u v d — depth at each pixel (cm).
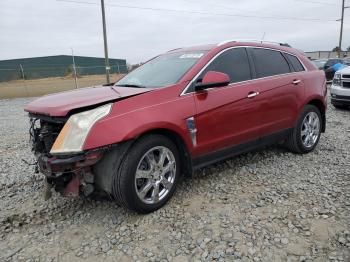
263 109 473
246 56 473
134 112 348
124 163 342
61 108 334
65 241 332
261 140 485
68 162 320
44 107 353
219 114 416
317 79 567
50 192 359
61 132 328
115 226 352
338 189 408
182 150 397
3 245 330
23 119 1155
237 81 447
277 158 533
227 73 440
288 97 509
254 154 555
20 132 887
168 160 382
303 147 544
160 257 297
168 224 349
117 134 330
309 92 543
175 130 374
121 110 344
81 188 347
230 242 310
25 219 376
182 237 324
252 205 377
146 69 483
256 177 459
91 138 322
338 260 279
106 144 325
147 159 362
